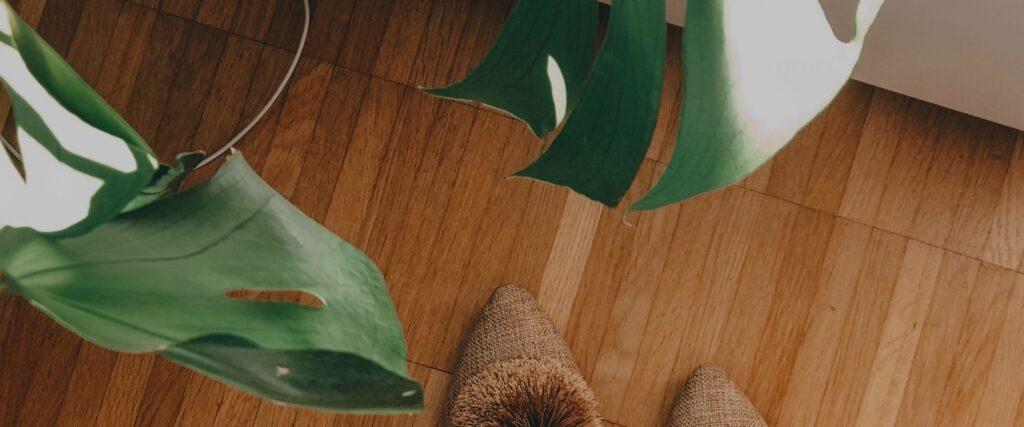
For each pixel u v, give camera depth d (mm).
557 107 153
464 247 754
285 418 750
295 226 142
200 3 732
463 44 746
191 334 130
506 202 753
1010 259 754
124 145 130
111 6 724
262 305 135
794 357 759
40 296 131
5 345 738
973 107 672
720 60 103
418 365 758
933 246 756
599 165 129
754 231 755
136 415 745
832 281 757
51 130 131
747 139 104
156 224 140
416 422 760
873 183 754
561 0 142
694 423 739
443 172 750
